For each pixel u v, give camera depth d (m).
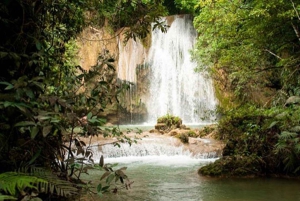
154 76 19.41
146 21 4.49
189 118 18.77
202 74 17.86
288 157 6.41
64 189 2.66
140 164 8.10
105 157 8.91
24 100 2.92
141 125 17.75
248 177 6.49
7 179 2.18
